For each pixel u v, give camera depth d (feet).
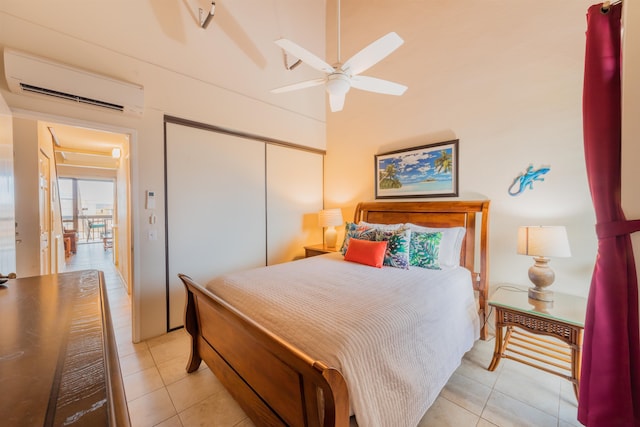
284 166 12.31
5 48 5.85
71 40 6.94
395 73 10.71
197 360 6.56
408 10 10.25
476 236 8.65
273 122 11.75
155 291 8.46
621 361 3.94
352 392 3.43
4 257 5.35
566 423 5.00
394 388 3.99
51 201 12.53
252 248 11.14
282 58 11.97
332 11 13.07
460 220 8.81
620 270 3.92
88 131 11.36
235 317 4.23
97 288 4.10
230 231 10.40
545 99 7.36
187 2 9.04
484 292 8.03
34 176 9.46
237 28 10.41
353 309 4.63
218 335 5.48
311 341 3.83
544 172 7.41
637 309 3.85
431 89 9.77
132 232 8.07
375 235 8.78
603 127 4.10
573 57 6.92
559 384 6.10
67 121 6.91
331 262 8.61
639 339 3.85
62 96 6.62
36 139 9.48
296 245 12.89
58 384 1.82
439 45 9.48
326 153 14.07
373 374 3.77
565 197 7.10
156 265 8.48
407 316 4.71
